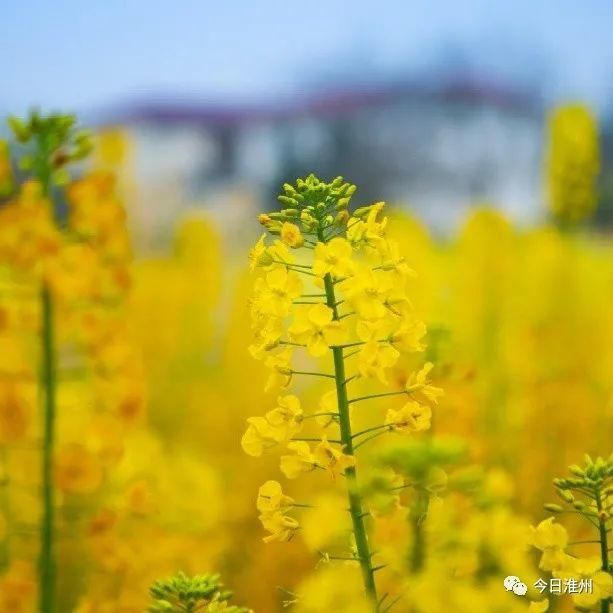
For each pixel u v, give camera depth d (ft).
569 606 2.25
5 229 2.20
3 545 2.36
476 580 1.96
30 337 2.28
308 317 1.91
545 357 3.42
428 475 1.92
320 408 1.97
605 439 3.45
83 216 2.25
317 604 1.88
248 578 3.04
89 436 2.26
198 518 2.72
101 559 2.30
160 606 2.00
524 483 3.13
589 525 2.43
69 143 2.26
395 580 1.96
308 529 1.93
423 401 1.97
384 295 1.93
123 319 2.30
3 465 2.28
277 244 1.94
